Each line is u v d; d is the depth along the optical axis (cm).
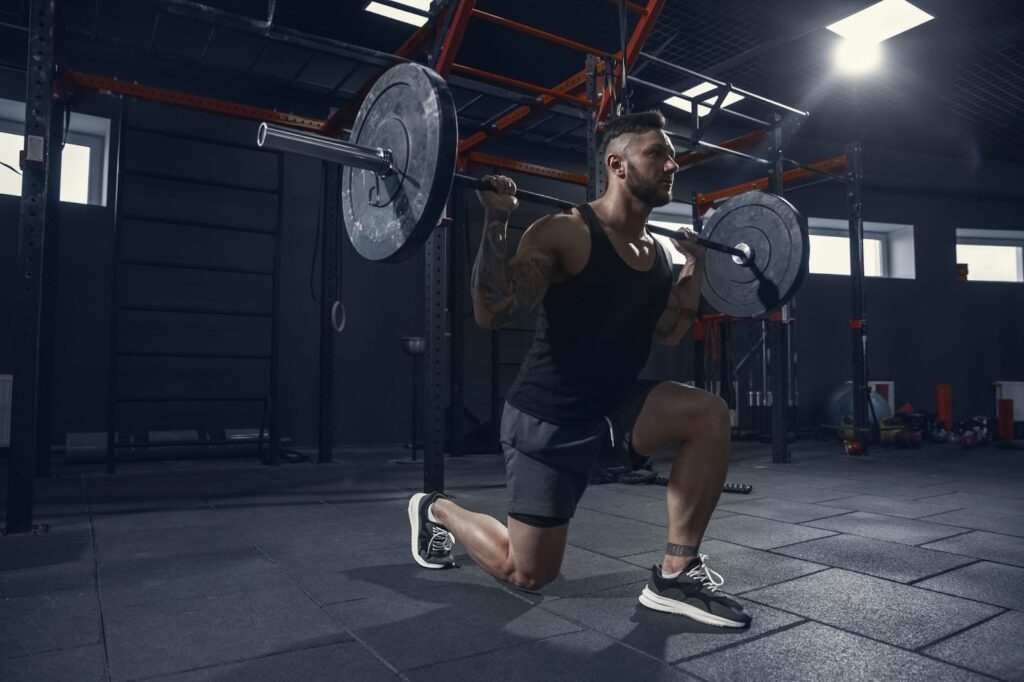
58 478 343
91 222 423
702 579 141
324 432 423
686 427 141
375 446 502
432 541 177
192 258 449
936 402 680
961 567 183
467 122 511
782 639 130
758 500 292
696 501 142
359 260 504
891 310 688
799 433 623
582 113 353
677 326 173
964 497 300
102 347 423
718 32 451
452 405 471
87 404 417
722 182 661
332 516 250
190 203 450
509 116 394
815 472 390
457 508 168
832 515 257
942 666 118
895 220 696
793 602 153
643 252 142
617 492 309
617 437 143
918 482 349
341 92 481
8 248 407
